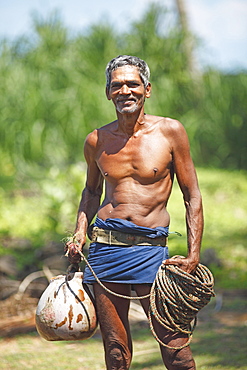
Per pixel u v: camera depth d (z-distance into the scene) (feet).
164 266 19.22
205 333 31.12
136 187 19.79
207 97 87.81
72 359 27.73
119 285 19.84
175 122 19.90
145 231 19.57
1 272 39.29
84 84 81.76
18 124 78.43
